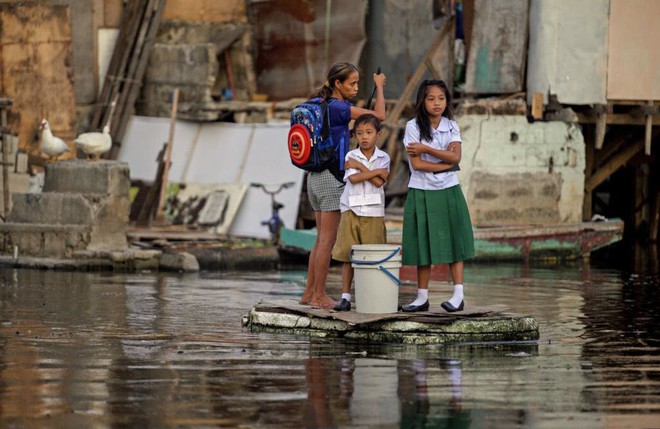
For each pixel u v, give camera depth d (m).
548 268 47.25
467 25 53.75
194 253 45.28
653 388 20.45
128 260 43.69
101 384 20.44
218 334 26.03
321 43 56.31
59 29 55.84
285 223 51.62
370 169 25.62
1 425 17.56
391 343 24.83
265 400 19.25
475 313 25.88
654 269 47.06
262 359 22.86
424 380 20.95
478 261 49.66
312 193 26.38
